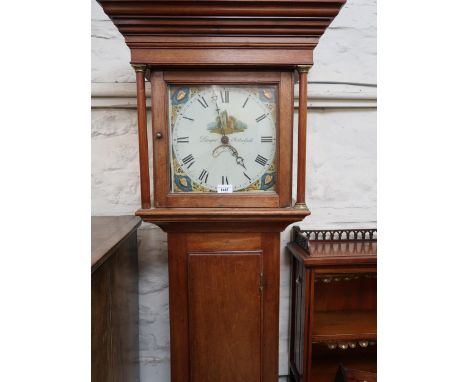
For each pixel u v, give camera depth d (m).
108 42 1.20
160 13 0.75
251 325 0.94
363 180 1.31
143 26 0.77
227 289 0.92
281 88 0.83
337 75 1.25
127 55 1.20
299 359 1.19
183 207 0.85
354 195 1.31
